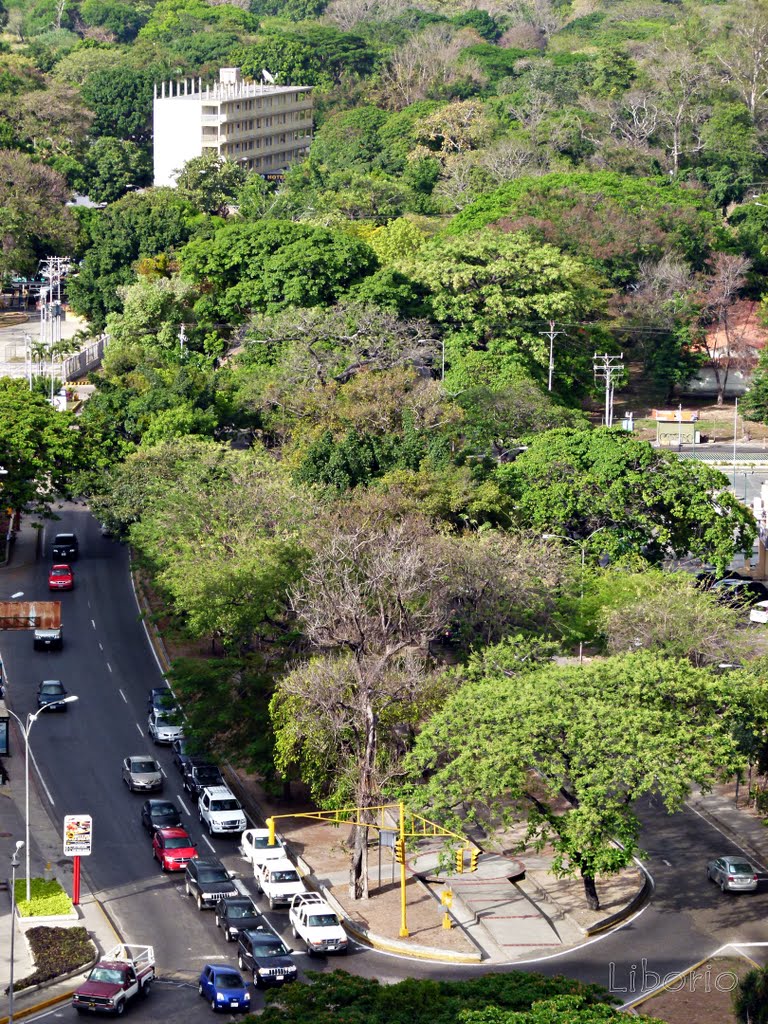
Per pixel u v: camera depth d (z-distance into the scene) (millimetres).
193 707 134875
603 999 91062
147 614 172625
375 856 126312
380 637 131500
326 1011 85562
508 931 113812
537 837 128750
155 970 106312
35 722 149375
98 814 132375
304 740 126812
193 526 161750
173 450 185500
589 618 151625
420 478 172750
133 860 124438
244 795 137375
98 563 191000
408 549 137875
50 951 107125
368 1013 85375
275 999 88125
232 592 140125
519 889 121500
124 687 158000
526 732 114438
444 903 115000
